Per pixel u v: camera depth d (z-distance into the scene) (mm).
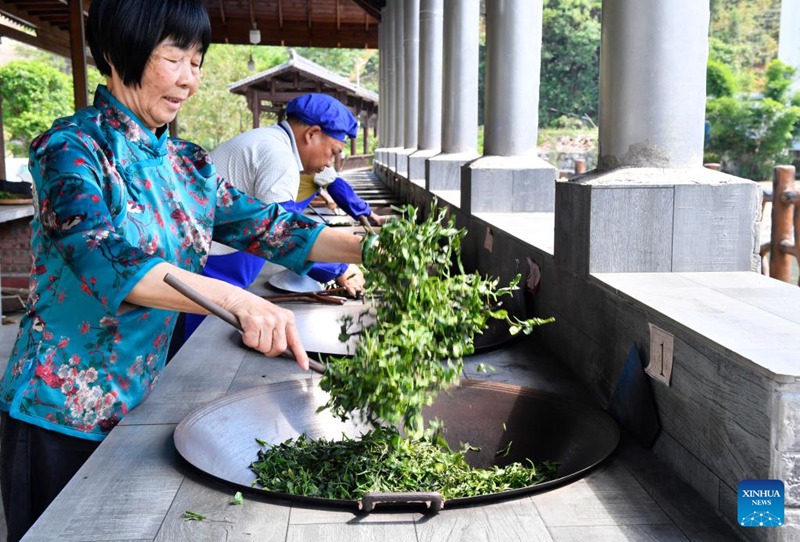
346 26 20625
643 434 1665
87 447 1855
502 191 3891
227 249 3127
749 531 1292
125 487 1495
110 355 1843
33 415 1808
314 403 1955
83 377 1829
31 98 35562
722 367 1367
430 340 1573
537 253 2531
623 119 2125
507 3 4047
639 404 1684
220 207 2074
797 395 1205
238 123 46188
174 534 1323
